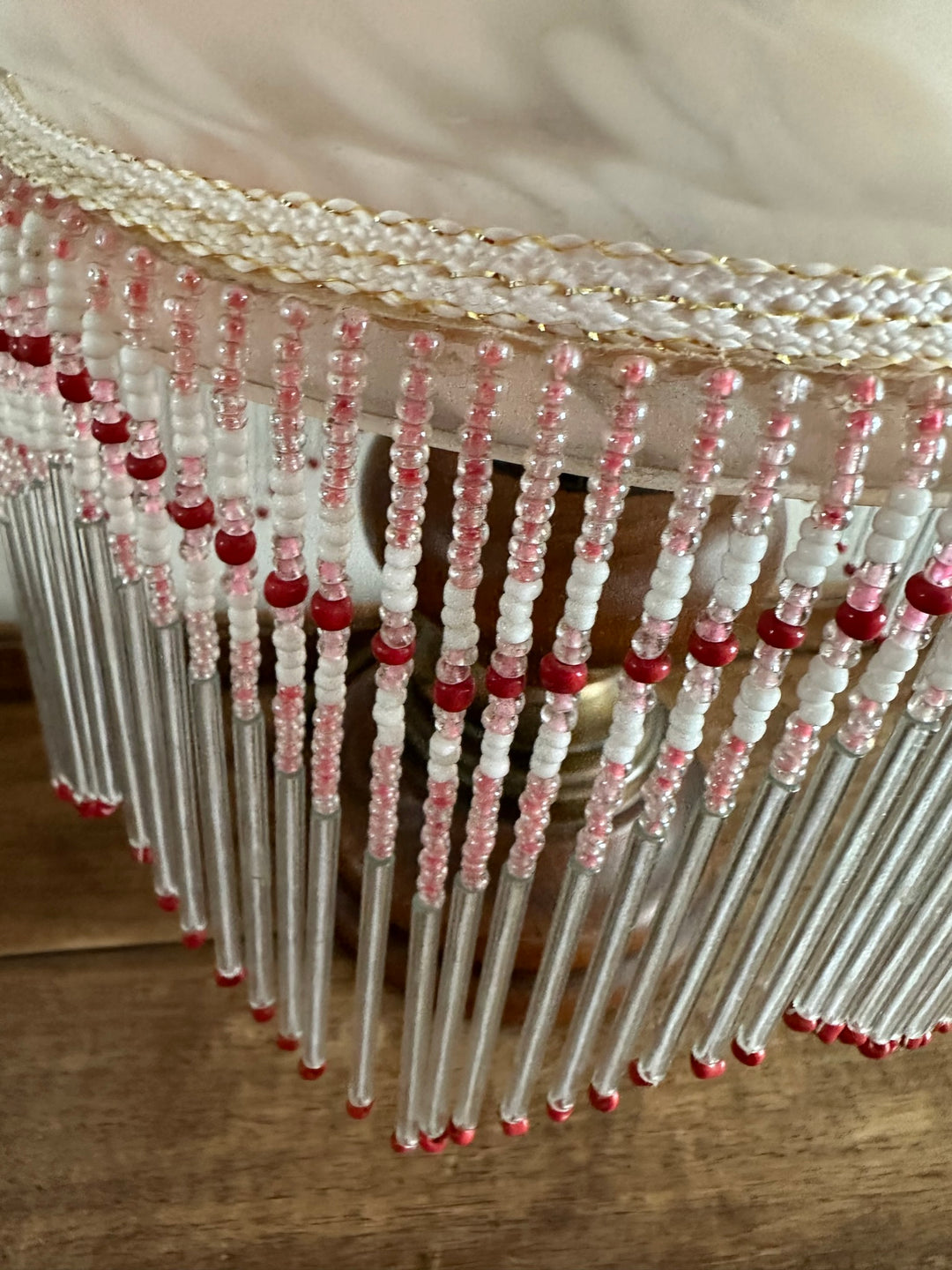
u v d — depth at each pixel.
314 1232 0.50
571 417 0.31
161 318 0.34
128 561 0.43
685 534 0.31
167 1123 0.54
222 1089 0.55
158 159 0.29
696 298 0.26
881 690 0.34
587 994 0.45
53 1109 0.54
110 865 0.66
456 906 0.43
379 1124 0.54
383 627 0.37
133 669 0.46
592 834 0.40
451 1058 0.48
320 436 0.54
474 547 0.34
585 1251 0.50
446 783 0.41
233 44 0.25
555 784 0.39
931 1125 0.56
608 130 0.24
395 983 0.59
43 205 0.34
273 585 0.37
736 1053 0.48
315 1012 0.50
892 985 0.45
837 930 0.41
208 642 0.42
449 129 0.25
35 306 0.36
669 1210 0.52
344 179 0.26
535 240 0.26
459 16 0.23
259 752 0.45
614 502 0.31
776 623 0.33
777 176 0.24
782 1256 0.51
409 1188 0.52
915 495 0.29
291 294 0.31
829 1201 0.53
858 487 0.30
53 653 0.53
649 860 0.40
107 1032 0.57
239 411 0.34
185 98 0.26
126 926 0.63
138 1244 0.49
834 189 0.24
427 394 0.31
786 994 0.44
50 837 0.67
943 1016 0.49
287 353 0.31
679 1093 0.56
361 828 0.59
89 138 0.30
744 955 0.42
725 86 0.22
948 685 0.34
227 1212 0.50
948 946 0.43
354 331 0.30
